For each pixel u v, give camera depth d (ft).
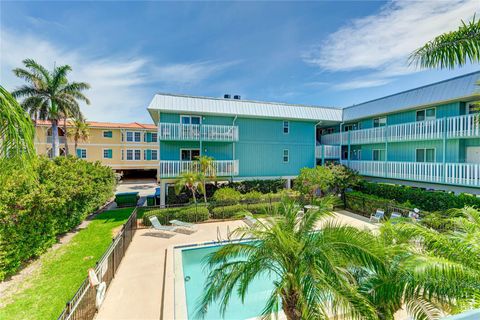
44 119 75.87
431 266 11.41
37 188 26.03
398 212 40.78
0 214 22.43
